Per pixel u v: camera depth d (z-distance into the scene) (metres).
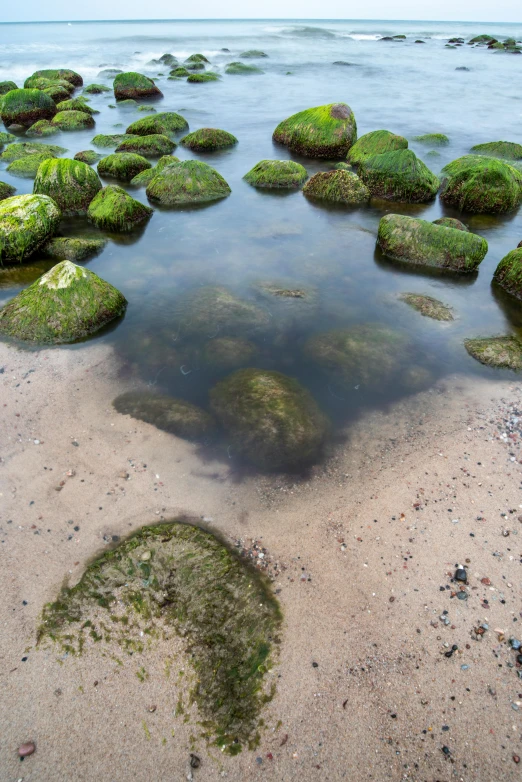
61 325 2.28
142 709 1.18
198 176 3.81
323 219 3.55
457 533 1.58
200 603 1.38
